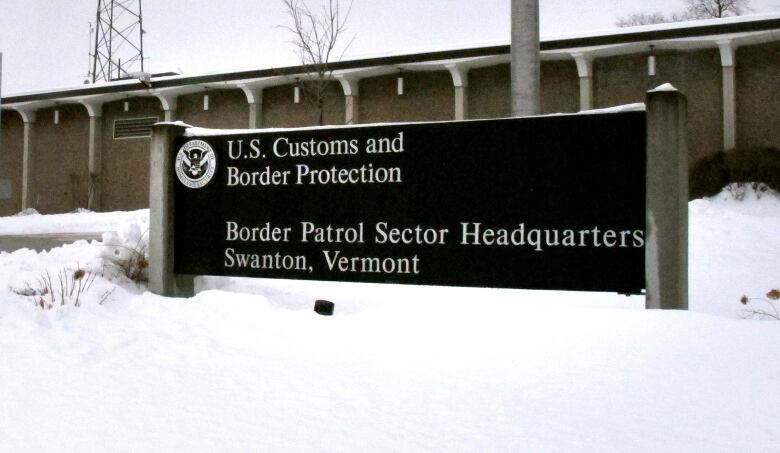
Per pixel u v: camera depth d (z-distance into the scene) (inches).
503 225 228.8
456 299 264.5
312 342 207.5
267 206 266.2
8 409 154.2
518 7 342.0
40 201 1376.7
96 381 174.6
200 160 276.2
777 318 241.8
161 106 1277.1
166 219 277.6
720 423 137.7
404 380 170.9
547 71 992.2
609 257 216.1
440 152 239.1
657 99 207.2
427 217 239.6
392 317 223.9
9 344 206.5
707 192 852.0
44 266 337.7
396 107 1087.6
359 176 250.8
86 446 132.3
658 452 125.5
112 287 271.1
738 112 906.1
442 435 136.0
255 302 248.5
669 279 205.5
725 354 172.7
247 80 1134.4
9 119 1412.4
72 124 1357.0
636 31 895.1
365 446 131.1
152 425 143.6
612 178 216.5
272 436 136.8
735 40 874.8
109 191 1316.4
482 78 1042.1
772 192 800.3
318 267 256.5
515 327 203.3
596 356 178.1
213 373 180.5
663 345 180.7
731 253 439.5
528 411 147.9
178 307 249.9
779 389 152.3
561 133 223.1
